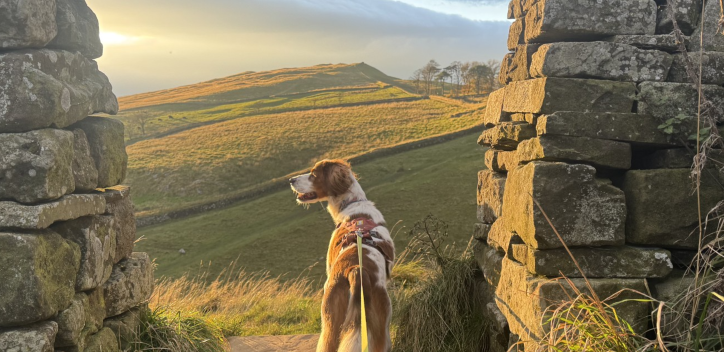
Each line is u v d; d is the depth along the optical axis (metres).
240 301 8.61
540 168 3.35
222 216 52.16
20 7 3.17
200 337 4.66
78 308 3.44
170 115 105.94
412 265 8.15
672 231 3.32
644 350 2.66
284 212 50.75
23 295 2.99
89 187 3.89
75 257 3.48
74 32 3.86
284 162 67.38
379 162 61.44
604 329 2.74
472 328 4.86
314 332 6.66
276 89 153.62
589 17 3.68
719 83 3.54
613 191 3.34
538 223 3.32
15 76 3.18
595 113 3.45
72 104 3.58
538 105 3.63
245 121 89.19
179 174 63.72
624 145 3.43
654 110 3.45
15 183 3.13
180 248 45.44
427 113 86.50
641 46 3.63
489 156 5.06
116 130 4.42
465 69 147.62
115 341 3.95
